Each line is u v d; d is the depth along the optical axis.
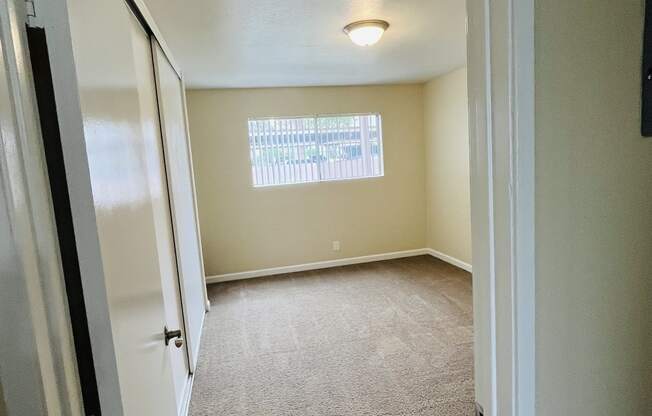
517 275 0.71
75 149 0.67
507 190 0.70
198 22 2.38
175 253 2.50
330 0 2.17
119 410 0.74
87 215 0.69
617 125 0.76
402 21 2.58
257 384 2.46
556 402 0.77
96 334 0.70
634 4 0.75
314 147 4.83
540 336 0.74
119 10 1.09
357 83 4.71
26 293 0.57
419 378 2.42
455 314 3.36
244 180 4.66
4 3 0.56
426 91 5.04
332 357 2.73
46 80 0.65
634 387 0.84
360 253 5.12
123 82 1.08
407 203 5.21
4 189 0.54
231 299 4.04
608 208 0.77
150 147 2.03
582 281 0.77
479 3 0.72
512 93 0.67
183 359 2.42
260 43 2.88
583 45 0.72
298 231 4.88
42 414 0.58
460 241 4.63
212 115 4.50
